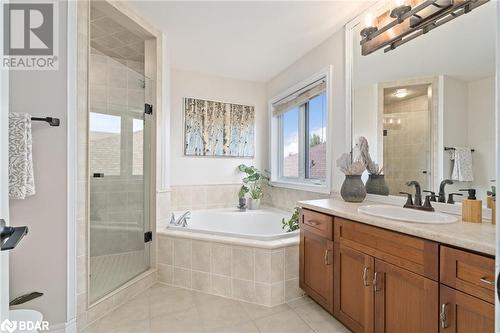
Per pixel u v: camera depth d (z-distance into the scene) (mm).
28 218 1597
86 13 1833
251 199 3566
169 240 2426
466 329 1032
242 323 1812
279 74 3523
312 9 2123
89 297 1825
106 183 2396
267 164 3869
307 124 3188
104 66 2389
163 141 2621
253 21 2291
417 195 1701
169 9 2137
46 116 1630
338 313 1718
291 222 2598
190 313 1938
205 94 3521
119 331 1729
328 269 1806
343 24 2334
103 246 2367
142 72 3203
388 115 1950
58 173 1668
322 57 2660
